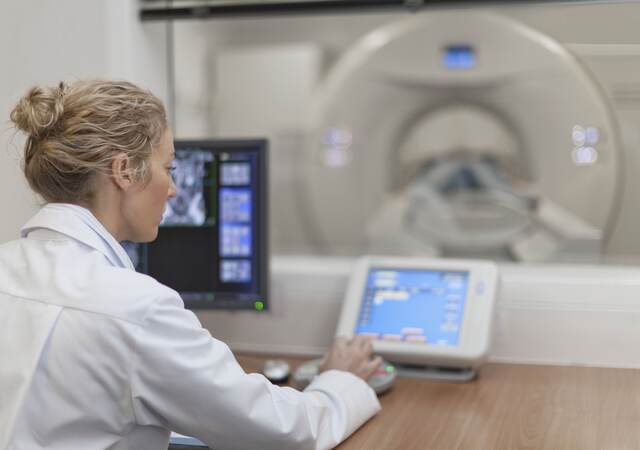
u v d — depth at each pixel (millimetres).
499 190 4234
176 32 2211
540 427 1232
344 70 4133
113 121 991
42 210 1035
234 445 1005
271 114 4539
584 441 1168
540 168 3717
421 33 3926
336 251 4238
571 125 3555
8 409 891
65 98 999
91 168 989
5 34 1747
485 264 1569
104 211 1035
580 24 2461
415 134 4152
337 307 1716
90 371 913
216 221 1618
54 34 1757
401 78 4027
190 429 976
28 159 1023
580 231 3479
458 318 1518
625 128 3434
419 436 1197
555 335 1597
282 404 1042
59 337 916
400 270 1636
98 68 1772
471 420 1269
